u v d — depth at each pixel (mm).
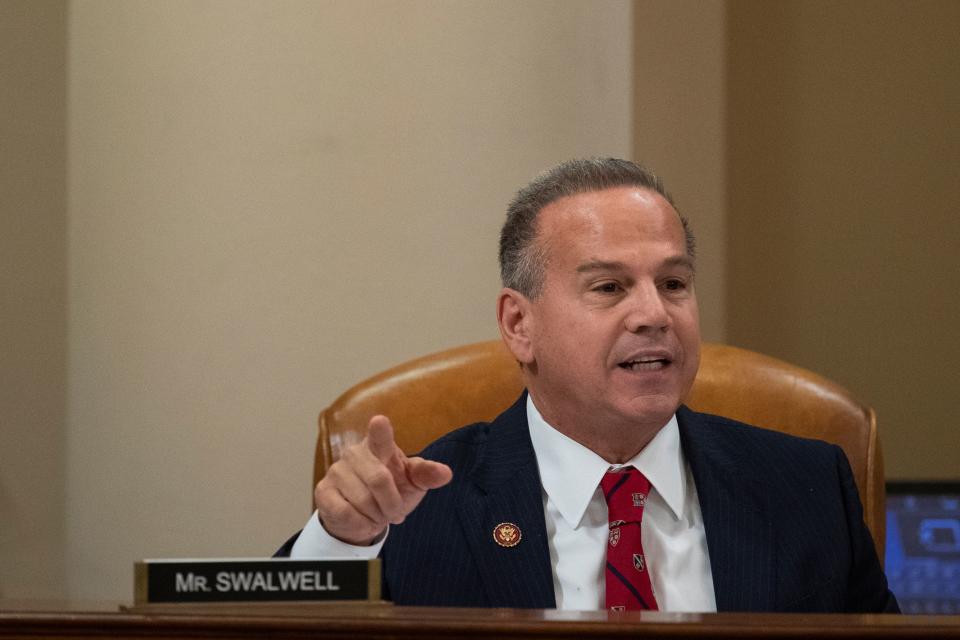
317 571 4105
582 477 6516
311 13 11000
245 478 10875
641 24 11625
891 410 13414
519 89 11109
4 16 10484
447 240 10977
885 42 13422
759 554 6398
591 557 6410
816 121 13359
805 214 13336
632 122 11453
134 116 11016
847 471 6961
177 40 11016
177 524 10891
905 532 9859
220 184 10984
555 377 6438
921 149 13406
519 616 3775
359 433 7719
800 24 13344
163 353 10953
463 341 10945
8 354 10484
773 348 13320
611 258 6273
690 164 12625
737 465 6766
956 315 13383
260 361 10914
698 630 3486
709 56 12523
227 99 10984
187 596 4039
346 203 10984
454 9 11062
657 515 6539
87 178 11016
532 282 6559
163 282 10977
